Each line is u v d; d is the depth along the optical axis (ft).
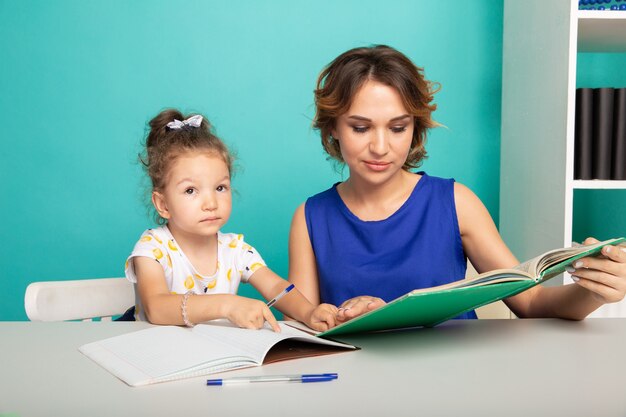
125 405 1.97
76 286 4.10
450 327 3.06
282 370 2.32
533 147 6.06
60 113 7.18
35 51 7.14
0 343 2.78
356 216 4.31
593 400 1.97
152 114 7.15
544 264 2.77
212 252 4.48
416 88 3.63
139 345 2.60
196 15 7.06
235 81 7.10
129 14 7.08
